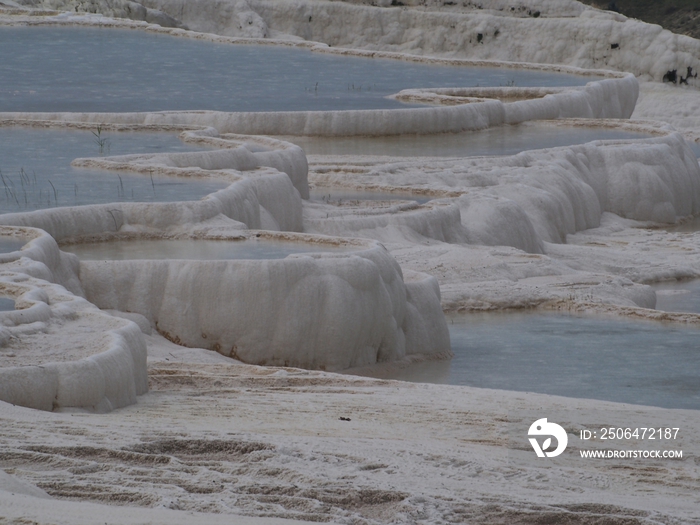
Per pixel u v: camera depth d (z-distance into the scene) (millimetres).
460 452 25203
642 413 33062
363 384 37906
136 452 22078
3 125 91625
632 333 57781
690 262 85000
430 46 194375
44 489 18312
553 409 33188
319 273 47531
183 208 57094
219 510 17578
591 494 21375
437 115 114062
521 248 82250
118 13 178250
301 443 24156
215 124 103125
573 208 98812
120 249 52844
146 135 89625
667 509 20234
